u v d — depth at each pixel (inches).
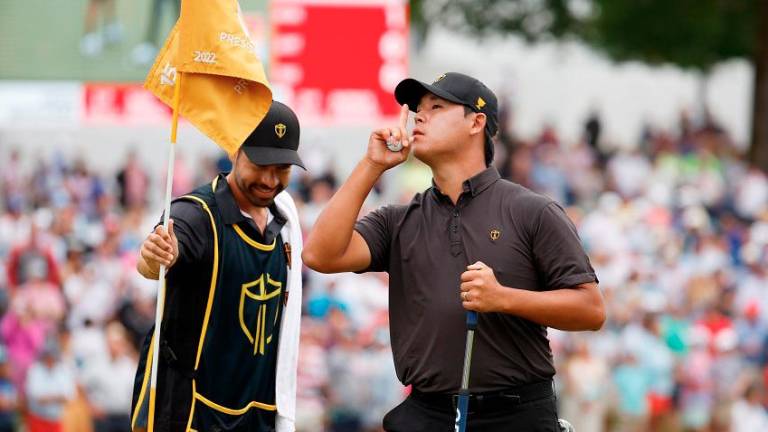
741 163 2251.5
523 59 2965.1
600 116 2437.3
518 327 569.9
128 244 1396.4
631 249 1578.5
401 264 587.5
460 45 2908.5
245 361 585.3
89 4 1194.0
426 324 575.8
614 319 1390.3
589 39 2615.7
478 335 568.7
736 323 1466.5
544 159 2062.0
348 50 1146.0
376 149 578.2
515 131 2566.4
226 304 579.2
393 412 591.8
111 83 1203.2
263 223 598.2
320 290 1310.3
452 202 583.5
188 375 575.8
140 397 581.6
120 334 1263.5
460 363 569.6
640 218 1694.1
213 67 575.2
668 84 2765.7
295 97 1143.6
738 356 1429.6
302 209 1435.8
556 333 1359.5
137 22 1197.1
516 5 2630.4
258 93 580.1
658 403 1378.0
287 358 597.0
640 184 2023.9
